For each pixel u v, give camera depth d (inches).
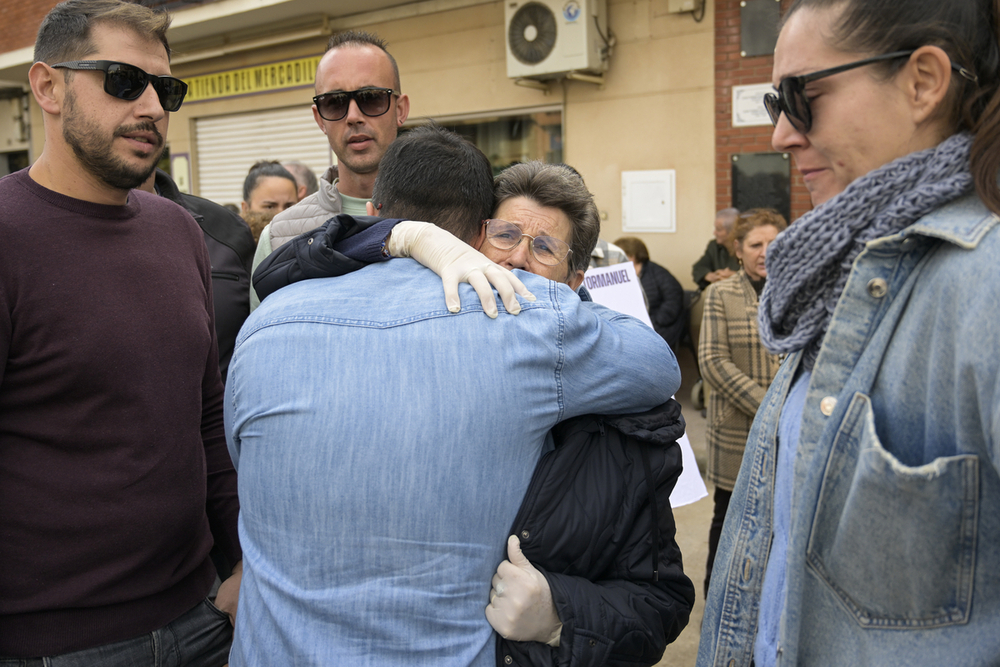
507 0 245.3
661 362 48.6
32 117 434.9
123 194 62.6
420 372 43.1
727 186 234.7
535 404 44.0
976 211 34.2
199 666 68.3
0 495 56.1
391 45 291.3
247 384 45.8
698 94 235.8
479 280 44.8
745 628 45.9
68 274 57.8
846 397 37.4
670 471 48.8
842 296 38.2
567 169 61.3
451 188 53.6
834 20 36.7
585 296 63.1
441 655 42.3
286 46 322.7
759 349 115.0
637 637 46.3
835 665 38.2
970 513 33.4
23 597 56.7
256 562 45.0
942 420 34.3
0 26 384.5
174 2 308.2
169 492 62.8
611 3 245.3
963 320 32.9
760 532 45.4
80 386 57.8
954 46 35.1
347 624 42.1
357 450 42.3
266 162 171.0
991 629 33.9
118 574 59.7
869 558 35.8
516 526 44.6
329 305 46.1
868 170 37.7
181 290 65.6
